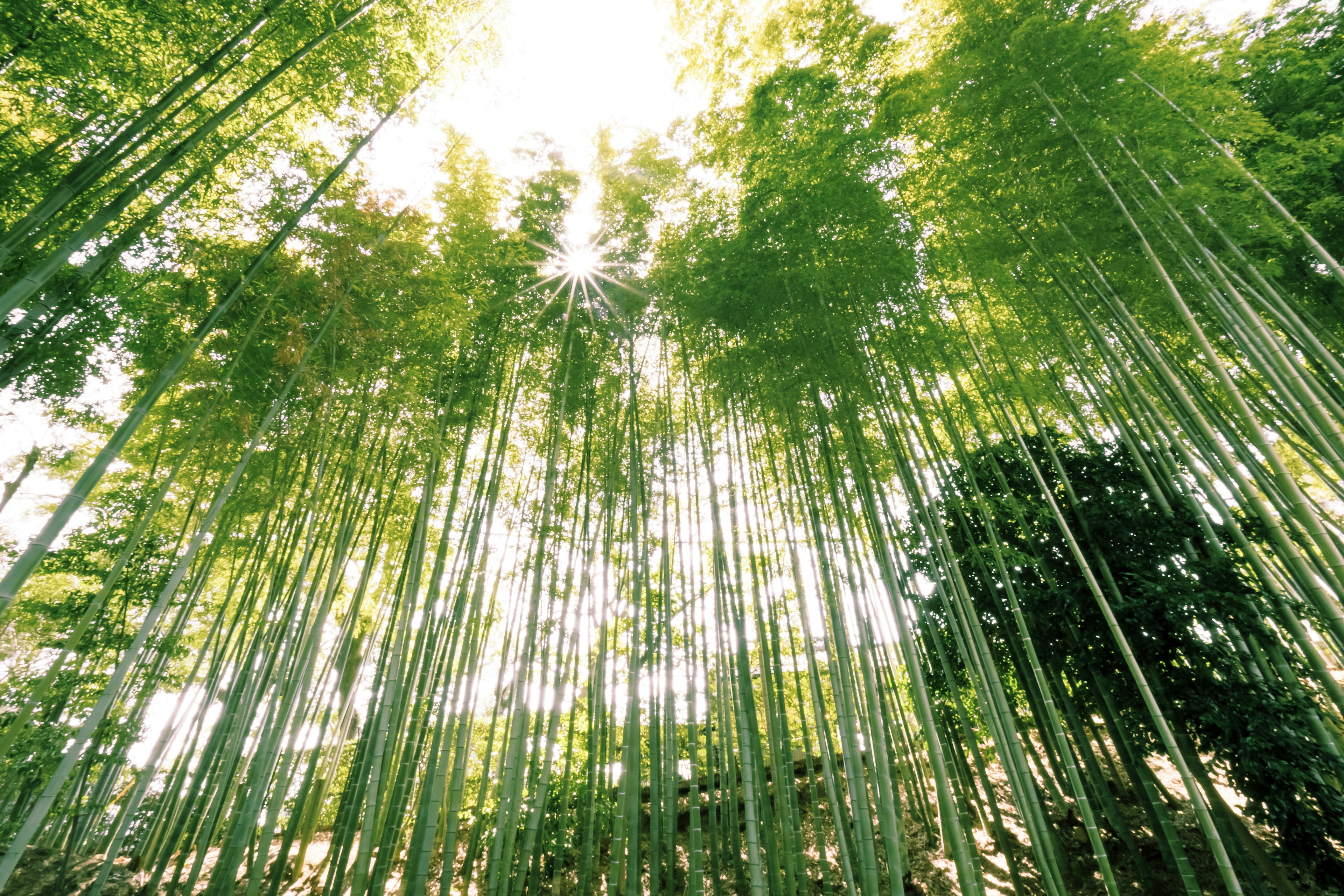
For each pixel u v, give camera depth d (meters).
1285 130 5.08
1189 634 3.67
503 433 4.87
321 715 5.17
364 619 7.66
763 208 4.91
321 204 4.29
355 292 4.30
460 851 5.66
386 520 5.23
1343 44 5.03
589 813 4.33
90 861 5.12
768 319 4.64
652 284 5.45
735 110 5.64
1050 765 4.82
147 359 4.52
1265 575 3.60
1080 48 4.12
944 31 4.86
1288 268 5.16
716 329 5.11
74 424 5.21
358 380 4.44
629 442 5.38
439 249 5.10
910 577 4.85
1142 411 4.81
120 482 5.48
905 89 4.81
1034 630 4.55
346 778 7.23
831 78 5.09
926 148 5.03
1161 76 4.04
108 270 4.11
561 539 5.27
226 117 3.04
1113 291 4.07
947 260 5.19
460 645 4.35
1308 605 3.79
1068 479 4.68
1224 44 4.51
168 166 2.83
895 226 4.60
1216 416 4.50
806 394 4.41
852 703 3.30
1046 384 5.77
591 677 5.55
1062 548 4.53
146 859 5.27
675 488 5.29
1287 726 3.33
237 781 5.54
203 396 4.62
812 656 3.62
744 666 3.64
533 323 5.47
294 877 5.32
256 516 5.54
